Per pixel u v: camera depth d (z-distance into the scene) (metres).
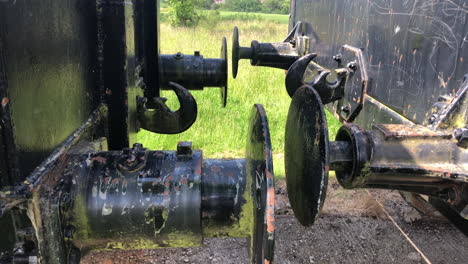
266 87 9.23
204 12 32.88
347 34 3.69
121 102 2.41
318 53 4.60
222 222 1.75
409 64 2.56
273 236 1.39
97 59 2.34
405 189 2.10
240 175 1.78
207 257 3.21
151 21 3.60
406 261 3.20
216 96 8.28
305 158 1.96
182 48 14.51
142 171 1.72
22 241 1.43
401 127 2.03
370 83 3.13
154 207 1.65
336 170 2.11
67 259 1.57
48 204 1.44
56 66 1.72
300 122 2.04
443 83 2.20
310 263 3.17
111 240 1.68
